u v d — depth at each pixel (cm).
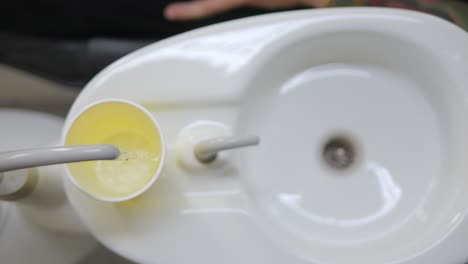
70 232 70
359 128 64
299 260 59
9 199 60
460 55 61
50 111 88
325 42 62
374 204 63
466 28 73
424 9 73
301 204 63
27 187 60
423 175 63
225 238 58
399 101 64
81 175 54
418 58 62
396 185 63
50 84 82
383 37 61
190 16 76
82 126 55
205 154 58
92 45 77
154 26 78
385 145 64
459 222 59
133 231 58
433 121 63
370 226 62
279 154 63
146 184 54
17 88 84
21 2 74
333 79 64
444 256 59
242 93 60
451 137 62
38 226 69
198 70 59
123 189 55
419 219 62
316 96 64
